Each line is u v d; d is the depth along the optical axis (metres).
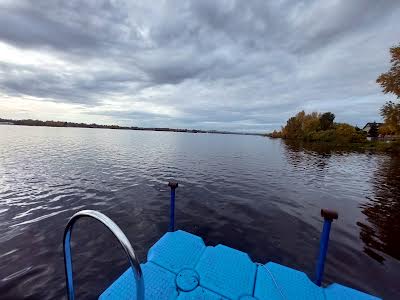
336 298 2.92
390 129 34.94
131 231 6.61
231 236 6.57
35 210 8.02
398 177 17.17
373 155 35.34
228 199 10.31
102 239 5.98
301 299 2.89
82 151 27.02
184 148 40.44
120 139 60.81
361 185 14.38
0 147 28.02
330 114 77.75
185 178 14.59
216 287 3.02
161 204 9.11
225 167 20.03
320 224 7.74
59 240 5.92
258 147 50.78
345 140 58.97
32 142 37.25
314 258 5.53
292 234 6.84
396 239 6.69
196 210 8.60
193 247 3.93
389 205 10.20
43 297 3.96
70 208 8.31
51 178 12.93
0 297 3.95
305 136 79.06
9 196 9.54
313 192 12.34
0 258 5.08
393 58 31.48
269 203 9.98
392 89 32.00
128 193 10.48
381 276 4.89
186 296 2.85
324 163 24.84
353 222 8.05
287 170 19.55
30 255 5.21
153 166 18.80
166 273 3.26
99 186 11.53
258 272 3.38
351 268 5.15
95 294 4.06
